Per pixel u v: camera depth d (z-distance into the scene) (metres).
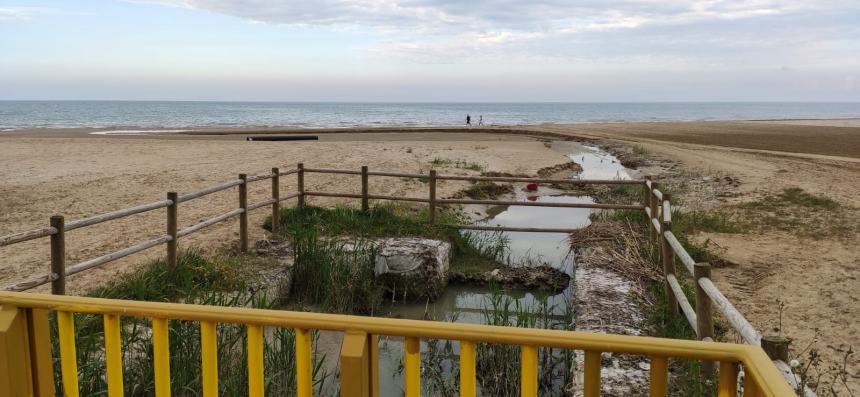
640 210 9.99
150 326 5.07
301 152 23.50
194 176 16.22
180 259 6.91
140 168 17.88
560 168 21.77
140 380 4.16
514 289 8.27
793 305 6.67
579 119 105.38
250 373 2.23
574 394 4.32
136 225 10.11
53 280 5.22
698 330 4.41
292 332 5.26
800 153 27.20
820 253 8.95
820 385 4.71
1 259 8.09
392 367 5.84
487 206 14.50
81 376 3.98
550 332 1.99
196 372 4.31
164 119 81.88
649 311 5.91
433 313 7.34
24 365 2.36
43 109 137.88
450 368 5.75
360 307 7.36
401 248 7.79
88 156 21.38
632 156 26.03
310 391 2.18
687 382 4.27
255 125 62.19
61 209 11.62
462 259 9.05
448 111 165.50
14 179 15.34
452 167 19.66
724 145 32.38
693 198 14.70
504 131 43.91
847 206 12.88
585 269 7.27
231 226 9.77
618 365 4.54
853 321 6.17
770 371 1.69
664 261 5.92
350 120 87.56
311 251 7.63
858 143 33.91
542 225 12.48
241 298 6.41
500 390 5.23
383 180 16.17
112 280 6.69
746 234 10.23
